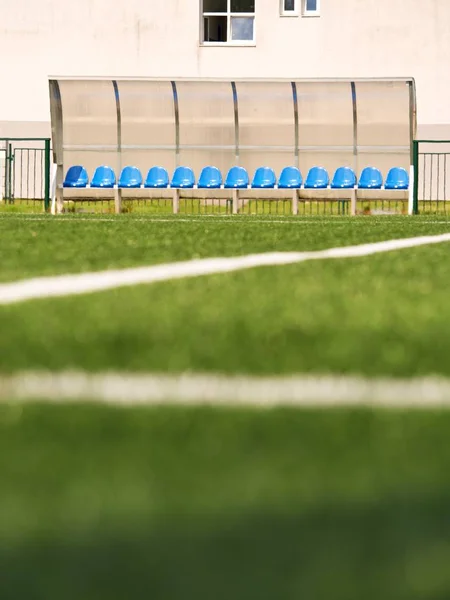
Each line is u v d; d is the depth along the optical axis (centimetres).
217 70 7731
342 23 7669
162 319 1269
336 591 445
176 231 3444
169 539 498
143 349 1056
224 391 861
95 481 586
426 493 571
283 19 7700
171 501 548
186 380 909
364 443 690
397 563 471
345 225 4091
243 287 1712
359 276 1961
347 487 579
